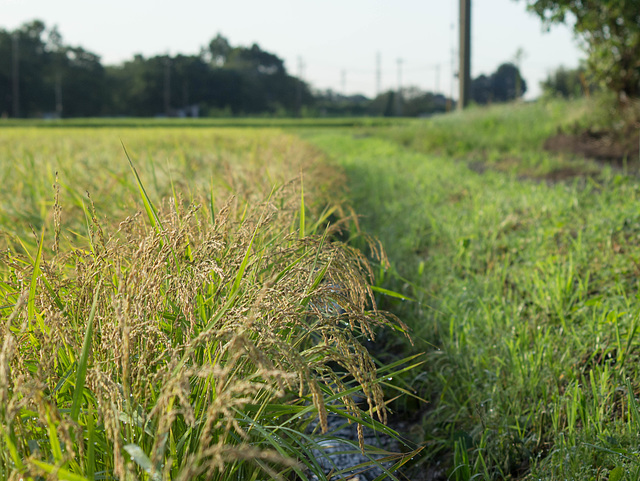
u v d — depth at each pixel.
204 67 101.50
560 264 4.30
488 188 7.92
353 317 1.78
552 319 3.48
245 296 1.91
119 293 1.50
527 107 21.64
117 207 4.15
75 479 1.16
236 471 1.83
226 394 1.26
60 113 88.62
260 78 104.50
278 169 5.61
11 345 1.31
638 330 2.99
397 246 5.50
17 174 6.59
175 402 1.62
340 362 1.70
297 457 1.92
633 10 12.55
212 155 8.57
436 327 3.59
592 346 3.07
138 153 9.50
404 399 3.19
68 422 1.25
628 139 12.56
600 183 8.02
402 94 104.12
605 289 3.75
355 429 2.88
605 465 2.17
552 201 6.32
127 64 104.38
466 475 2.39
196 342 1.46
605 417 2.40
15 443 1.37
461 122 23.20
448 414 2.91
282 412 1.84
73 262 2.31
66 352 1.76
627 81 13.76
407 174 10.30
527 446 2.53
